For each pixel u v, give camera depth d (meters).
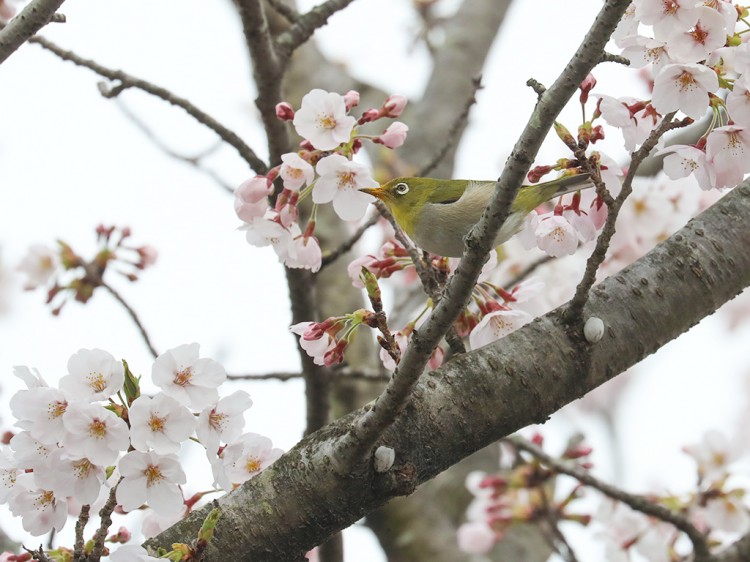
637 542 3.36
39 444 2.94
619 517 3.37
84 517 2.94
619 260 3.32
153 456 2.94
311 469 2.96
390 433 2.96
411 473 2.95
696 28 2.99
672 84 2.98
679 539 3.37
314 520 2.96
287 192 3.06
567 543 3.36
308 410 3.24
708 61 3.00
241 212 3.06
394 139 3.07
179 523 2.96
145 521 3.06
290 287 3.20
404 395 2.92
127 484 2.93
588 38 2.89
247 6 3.14
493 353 2.99
